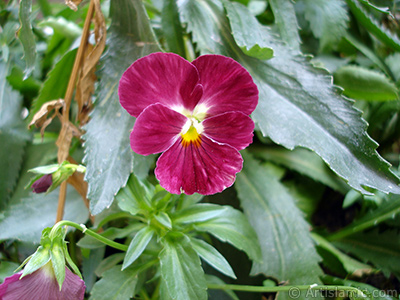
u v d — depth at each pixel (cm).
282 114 21
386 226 24
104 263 21
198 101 18
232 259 23
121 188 20
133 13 22
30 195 24
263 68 22
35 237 23
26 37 21
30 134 26
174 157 18
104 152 20
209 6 23
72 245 24
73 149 25
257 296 23
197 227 21
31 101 28
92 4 21
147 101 18
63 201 22
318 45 27
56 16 29
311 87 22
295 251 23
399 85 26
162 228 20
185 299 19
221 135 18
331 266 24
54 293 17
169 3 23
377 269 23
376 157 20
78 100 23
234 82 18
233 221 22
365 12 25
